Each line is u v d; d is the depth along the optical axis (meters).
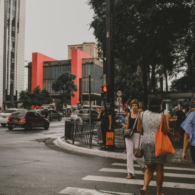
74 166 6.89
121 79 23.91
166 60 23.25
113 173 6.07
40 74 86.12
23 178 5.38
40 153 9.22
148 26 19.16
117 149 9.55
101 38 20.97
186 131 3.72
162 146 3.87
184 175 6.09
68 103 64.50
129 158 5.62
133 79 23.98
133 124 5.68
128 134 5.62
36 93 57.72
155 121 4.00
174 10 18.44
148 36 19.59
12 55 89.12
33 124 20.14
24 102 56.41
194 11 15.96
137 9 19.58
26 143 12.26
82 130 10.88
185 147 3.78
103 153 8.91
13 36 89.94
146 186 4.02
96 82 82.81
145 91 22.88
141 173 6.17
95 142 11.64
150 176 4.09
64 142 11.59
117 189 4.69
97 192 4.47
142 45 20.11
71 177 5.57
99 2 20.09
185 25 19.02
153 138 3.99
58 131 20.03
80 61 82.44
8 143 12.01
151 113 4.09
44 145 11.78
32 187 4.72
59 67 84.75
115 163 7.49
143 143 4.10
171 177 5.86
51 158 8.16
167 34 18.78
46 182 5.09
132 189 4.71
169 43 20.80
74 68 81.00
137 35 19.81
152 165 4.11
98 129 11.19
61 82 63.81
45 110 34.19
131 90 22.94
